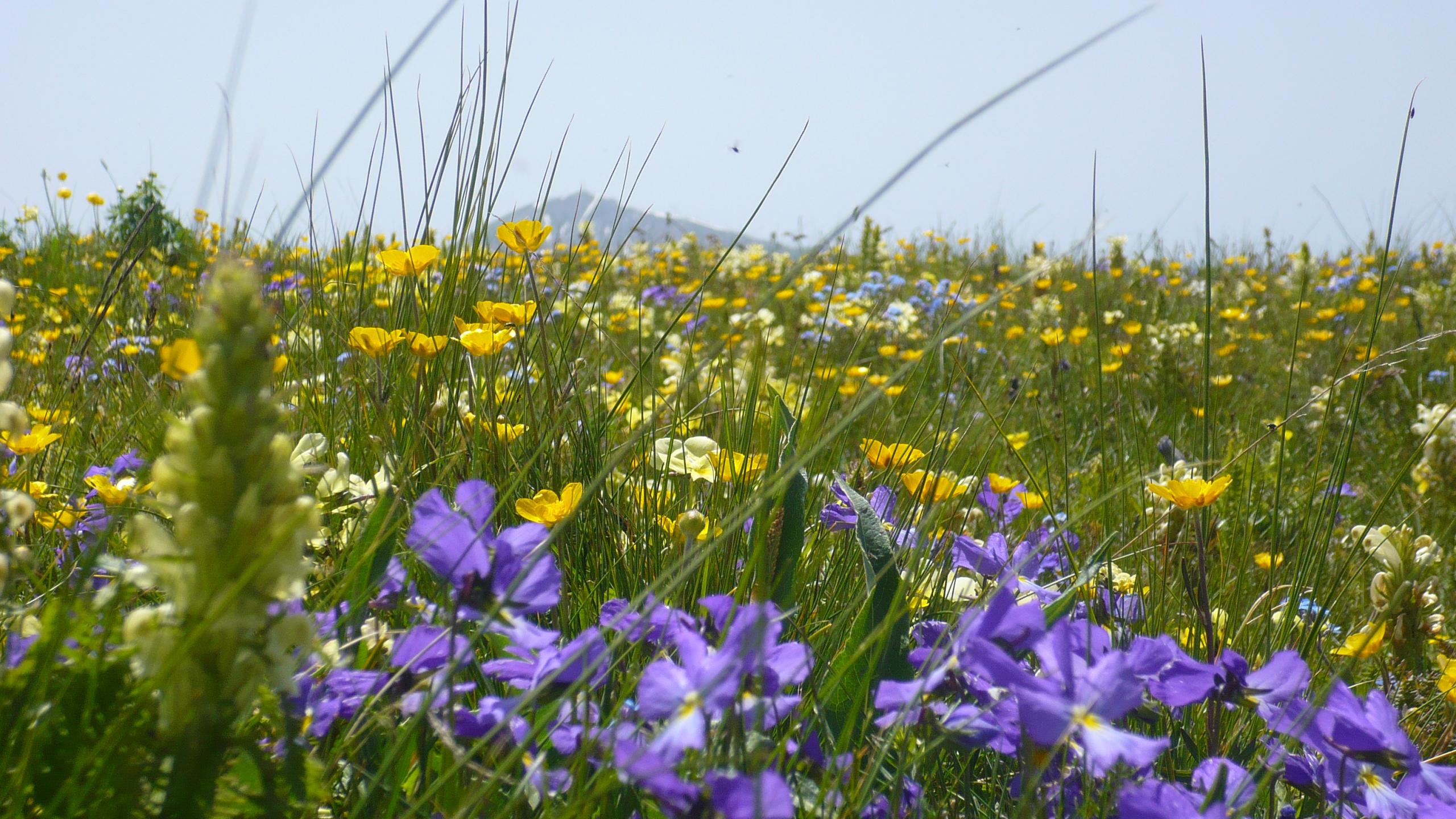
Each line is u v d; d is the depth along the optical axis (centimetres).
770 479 161
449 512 119
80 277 709
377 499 148
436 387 230
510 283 297
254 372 74
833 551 220
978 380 512
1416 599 203
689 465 213
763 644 105
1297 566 223
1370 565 254
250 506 72
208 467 72
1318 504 354
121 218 935
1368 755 120
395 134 273
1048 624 128
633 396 330
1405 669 206
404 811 112
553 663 113
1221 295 941
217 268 76
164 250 632
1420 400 518
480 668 132
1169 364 547
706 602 128
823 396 236
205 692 78
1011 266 1058
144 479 136
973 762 156
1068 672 107
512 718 111
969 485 219
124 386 300
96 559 96
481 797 95
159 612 80
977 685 123
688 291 758
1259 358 716
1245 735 167
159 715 83
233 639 77
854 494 157
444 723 105
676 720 96
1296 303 949
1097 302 258
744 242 998
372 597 144
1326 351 687
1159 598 228
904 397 420
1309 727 122
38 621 105
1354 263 1095
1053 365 527
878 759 110
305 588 136
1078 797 126
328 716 109
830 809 107
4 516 104
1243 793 113
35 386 298
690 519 162
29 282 635
